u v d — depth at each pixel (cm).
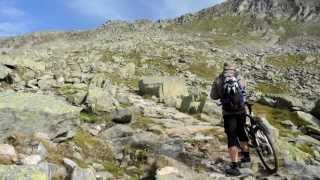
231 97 1179
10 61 2595
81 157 1109
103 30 19338
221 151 1364
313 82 8844
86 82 2783
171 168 1102
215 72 8825
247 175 1191
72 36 19838
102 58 7731
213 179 1137
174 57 9269
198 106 2072
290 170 1258
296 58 12506
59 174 931
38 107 1104
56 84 2417
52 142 1097
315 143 1864
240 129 1214
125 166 1164
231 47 14725
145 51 9556
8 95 1192
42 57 6738
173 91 2611
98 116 1603
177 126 1634
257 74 9050
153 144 1280
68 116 1160
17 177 748
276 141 1452
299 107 2658
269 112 2564
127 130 1400
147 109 1966
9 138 1030
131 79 4641
